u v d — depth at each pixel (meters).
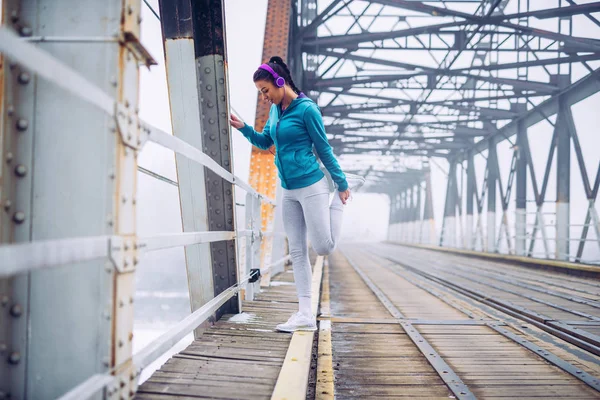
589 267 11.08
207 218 3.65
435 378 3.17
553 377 3.19
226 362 2.65
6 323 1.63
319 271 9.38
